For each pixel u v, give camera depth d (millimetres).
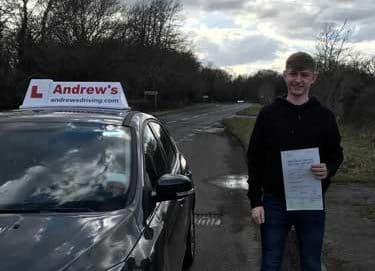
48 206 3471
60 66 44188
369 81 31828
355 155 16172
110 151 3961
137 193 3623
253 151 4254
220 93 126875
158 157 4605
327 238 7191
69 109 4734
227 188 11781
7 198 3545
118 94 5172
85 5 48406
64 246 2908
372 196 10031
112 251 2936
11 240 2951
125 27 53719
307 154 4090
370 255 6492
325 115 4156
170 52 72812
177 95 85750
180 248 4527
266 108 4215
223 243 7258
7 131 4145
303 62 4090
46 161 3859
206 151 20422
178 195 3783
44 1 44938
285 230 4277
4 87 40781
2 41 41031
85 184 3670
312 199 4117
